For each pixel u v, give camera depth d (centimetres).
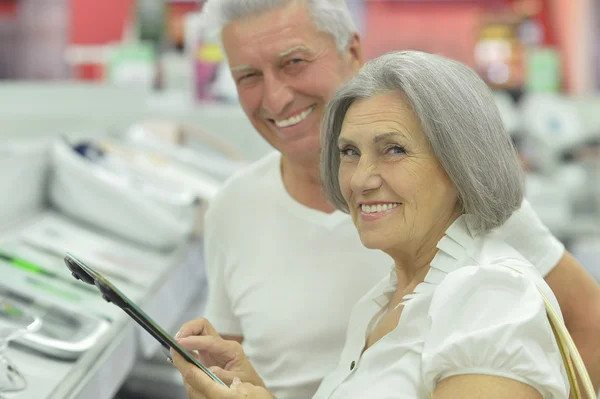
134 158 306
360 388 112
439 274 113
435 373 99
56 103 360
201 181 304
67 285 193
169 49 489
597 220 484
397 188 111
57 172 258
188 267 262
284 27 149
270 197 167
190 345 136
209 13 156
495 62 552
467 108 110
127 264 235
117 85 401
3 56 612
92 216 262
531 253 138
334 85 155
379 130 111
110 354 157
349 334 136
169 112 409
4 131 322
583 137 512
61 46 618
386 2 639
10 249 210
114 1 615
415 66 112
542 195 470
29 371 140
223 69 421
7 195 234
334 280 158
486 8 645
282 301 159
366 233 116
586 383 100
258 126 163
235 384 118
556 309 105
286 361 157
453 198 115
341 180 121
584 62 655
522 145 520
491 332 95
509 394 93
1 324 137
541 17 680
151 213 258
